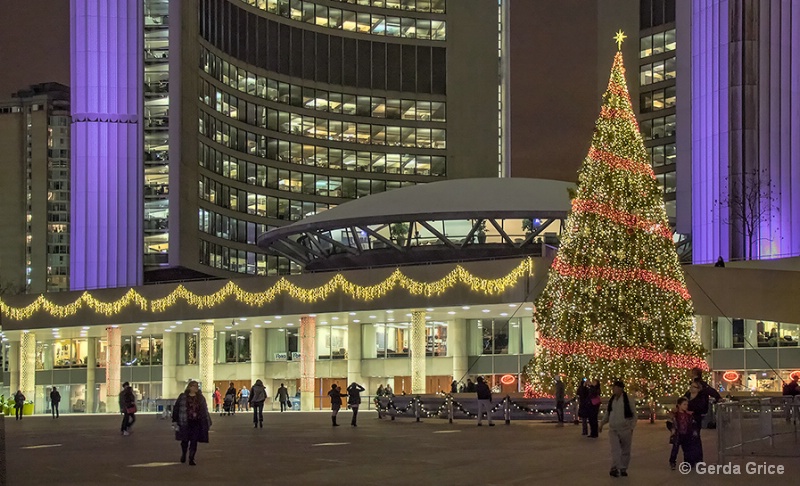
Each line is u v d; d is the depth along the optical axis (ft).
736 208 260.42
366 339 226.17
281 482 59.93
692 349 131.44
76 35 313.53
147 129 314.55
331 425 131.23
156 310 225.35
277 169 374.43
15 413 200.85
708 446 84.64
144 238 312.71
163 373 251.39
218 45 344.69
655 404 126.93
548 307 135.74
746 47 263.49
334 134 393.50
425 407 143.13
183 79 317.22
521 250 231.50
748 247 256.93
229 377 247.29
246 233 359.87
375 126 402.93
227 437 106.11
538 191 238.89
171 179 312.09
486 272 188.14
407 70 411.13
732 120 264.11
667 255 132.05
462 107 417.90
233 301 216.54
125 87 313.12
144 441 105.09
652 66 429.38
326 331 235.81
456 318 210.79
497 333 209.05
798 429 73.46
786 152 262.47
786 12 266.16
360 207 240.32
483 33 424.05
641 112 431.02
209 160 337.72
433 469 66.74
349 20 401.49
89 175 310.65
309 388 209.87
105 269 308.81
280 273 374.43
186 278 325.42
